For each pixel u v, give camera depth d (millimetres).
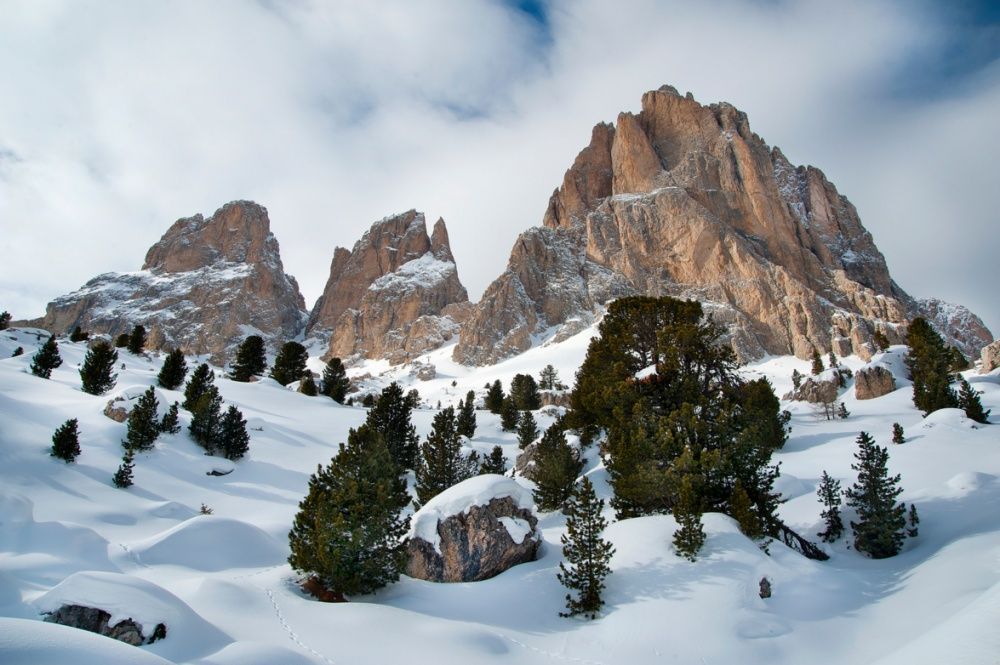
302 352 92500
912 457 31156
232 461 40438
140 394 42656
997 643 8344
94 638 9078
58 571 17188
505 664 14680
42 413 39406
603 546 18781
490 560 21500
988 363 72062
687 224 197125
